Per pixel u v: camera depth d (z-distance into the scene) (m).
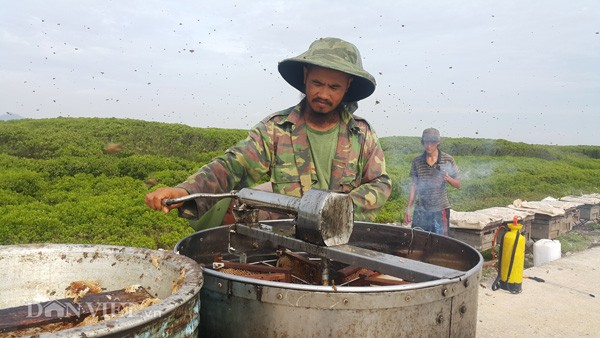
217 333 1.73
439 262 2.58
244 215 2.21
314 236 1.84
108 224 8.11
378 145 2.95
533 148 29.50
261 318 1.63
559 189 15.73
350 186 2.82
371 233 2.85
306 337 1.58
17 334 1.33
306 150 2.77
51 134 20.56
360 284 2.34
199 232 2.43
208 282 1.74
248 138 2.74
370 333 1.57
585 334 4.49
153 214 8.66
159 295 1.64
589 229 10.64
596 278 6.25
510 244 5.54
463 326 1.77
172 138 23.55
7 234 7.31
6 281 1.70
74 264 1.76
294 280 2.29
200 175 2.40
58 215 8.51
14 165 13.95
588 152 35.50
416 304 1.61
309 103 2.71
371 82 2.71
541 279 6.10
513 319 4.81
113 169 14.12
